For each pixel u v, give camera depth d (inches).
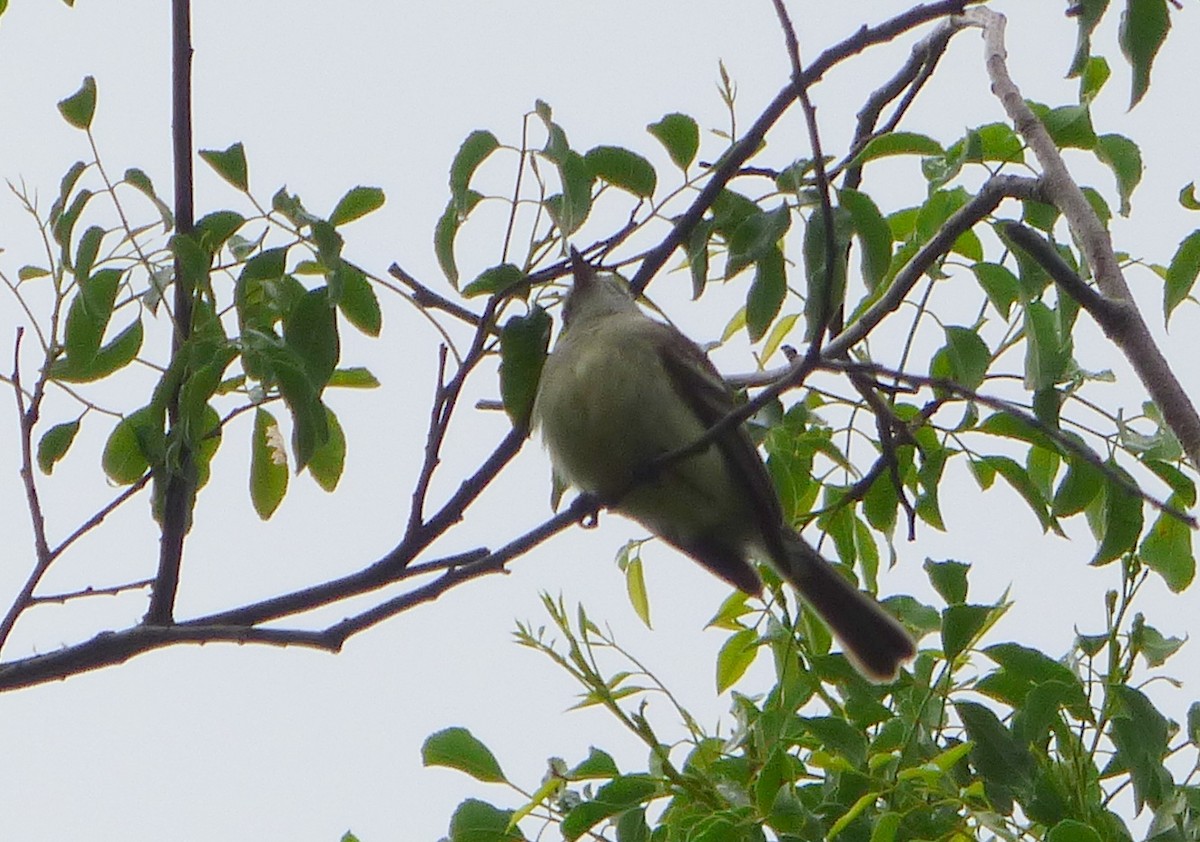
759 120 285.6
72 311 282.4
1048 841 263.3
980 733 292.2
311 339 275.7
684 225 291.1
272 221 281.0
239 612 288.8
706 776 296.4
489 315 281.7
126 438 303.3
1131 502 315.6
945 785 289.7
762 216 283.9
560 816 298.7
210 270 279.6
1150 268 330.0
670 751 305.1
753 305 283.7
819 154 258.1
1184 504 319.9
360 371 324.8
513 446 291.9
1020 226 258.2
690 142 289.4
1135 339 249.3
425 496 287.1
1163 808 280.4
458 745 303.6
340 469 315.9
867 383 308.7
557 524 296.8
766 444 389.7
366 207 287.9
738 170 287.6
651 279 295.9
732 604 369.1
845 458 373.4
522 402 290.8
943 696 302.5
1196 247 296.4
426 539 289.0
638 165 288.8
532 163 287.0
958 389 270.2
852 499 341.7
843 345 299.9
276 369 271.1
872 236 277.9
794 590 375.6
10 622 279.7
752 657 360.2
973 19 321.4
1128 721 283.6
